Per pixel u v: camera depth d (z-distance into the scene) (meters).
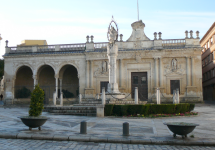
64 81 48.72
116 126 13.88
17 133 10.94
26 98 45.19
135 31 40.97
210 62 52.06
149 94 39.62
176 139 10.07
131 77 40.88
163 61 39.81
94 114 20.00
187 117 19.64
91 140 10.09
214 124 15.29
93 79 41.91
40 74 48.41
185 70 38.94
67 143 9.76
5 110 27.70
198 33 38.91
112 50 24.70
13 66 44.84
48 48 44.66
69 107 21.36
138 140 9.87
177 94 24.64
